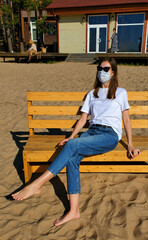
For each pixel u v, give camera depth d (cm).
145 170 284
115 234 209
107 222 222
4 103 636
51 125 335
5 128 475
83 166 282
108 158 264
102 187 275
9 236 208
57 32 1753
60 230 214
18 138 429
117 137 259
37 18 2020
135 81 846
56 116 544
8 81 930
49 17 2159
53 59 1605
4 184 286
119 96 269
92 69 1154
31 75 1048
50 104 618
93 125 266
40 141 297
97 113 269
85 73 1052
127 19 1619
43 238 205
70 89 768
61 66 1309
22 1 2016
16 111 575
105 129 256
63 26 1728
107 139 248
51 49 2334
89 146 238
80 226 220
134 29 1638
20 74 1080
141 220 223
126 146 276
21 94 723
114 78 271
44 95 330
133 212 233
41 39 2192
